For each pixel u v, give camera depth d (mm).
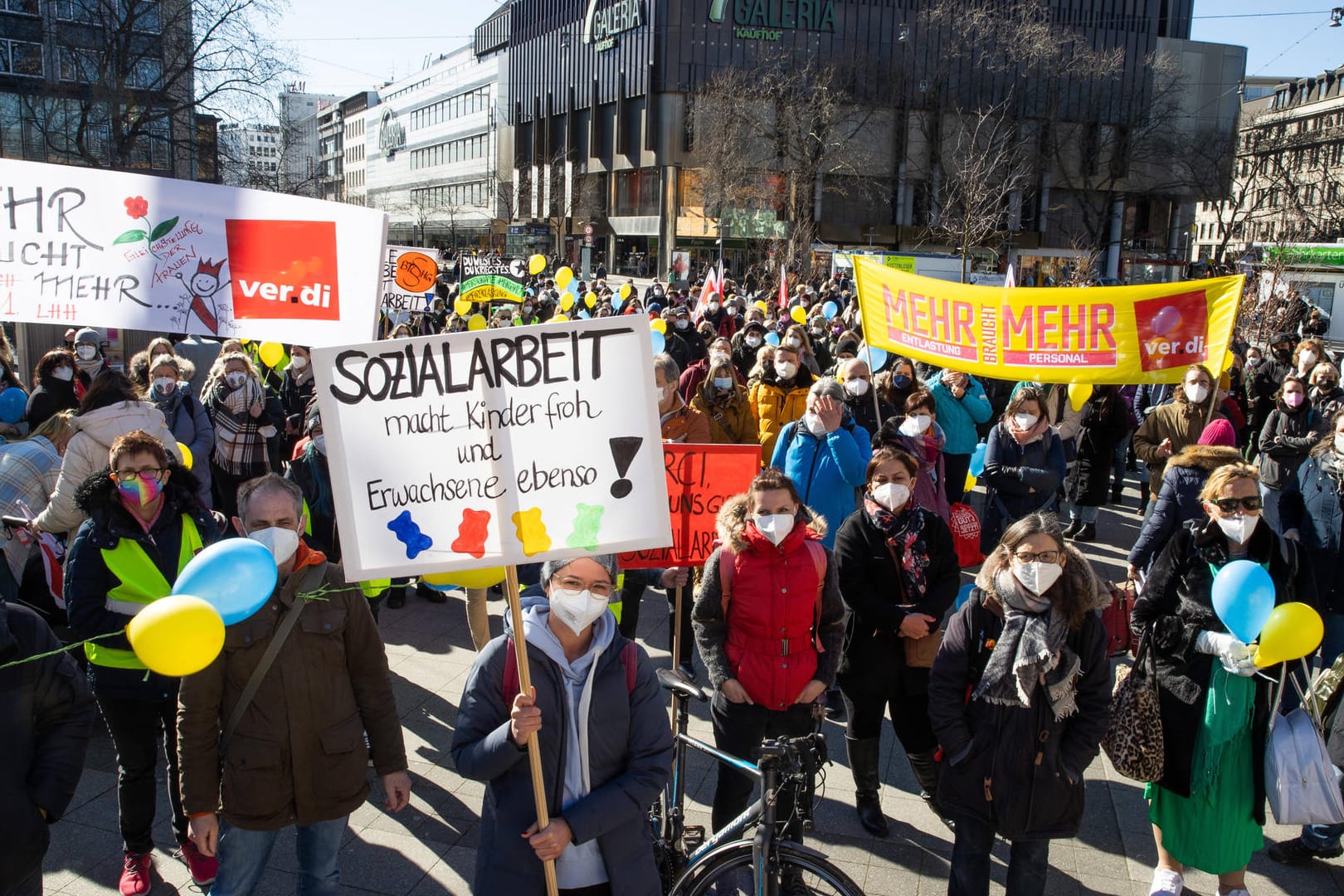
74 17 29578
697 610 4199
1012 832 3553
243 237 4676
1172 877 4027
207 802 3254
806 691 4102
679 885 3529
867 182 57500
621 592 6172
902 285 6707
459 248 91812
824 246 46375
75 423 5109
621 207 67062
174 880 4145
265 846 3406
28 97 32031
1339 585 5238
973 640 3672
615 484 3051
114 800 4742
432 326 18469
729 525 4141
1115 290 6172
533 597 3291
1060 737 3582
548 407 3031
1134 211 63562
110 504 3867
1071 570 3541
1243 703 3797
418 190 108625
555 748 2994
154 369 7133
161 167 33844
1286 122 61938
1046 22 55500
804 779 3549
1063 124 58094
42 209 4578
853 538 4547
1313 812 3729
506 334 3008
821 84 52531
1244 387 12062
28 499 5348
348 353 2967
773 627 4059
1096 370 6258
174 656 2529
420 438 3002
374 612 6641
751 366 13211
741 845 3457
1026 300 6332
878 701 4523
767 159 52406
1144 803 4938
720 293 20938
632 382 3051
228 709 3287
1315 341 10984
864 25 60031
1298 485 5453
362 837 4473
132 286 4641
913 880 4262
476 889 3047
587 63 68875
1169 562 4035
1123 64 59188
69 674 3186
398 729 3551
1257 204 57531
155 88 30047
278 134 39031
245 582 2781
